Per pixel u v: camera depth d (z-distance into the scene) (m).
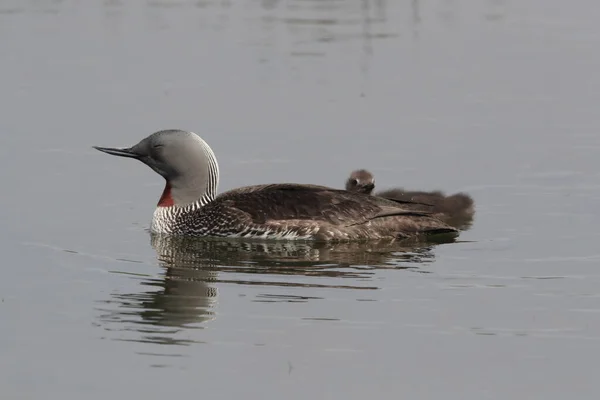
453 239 16.05
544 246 15.64
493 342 12.54
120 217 16.89
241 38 26.38
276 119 21.12
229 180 18.34
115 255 15.29
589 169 18.81
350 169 18.84
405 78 23.58
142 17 28.11
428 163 19.12
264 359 12.08
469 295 13.82
